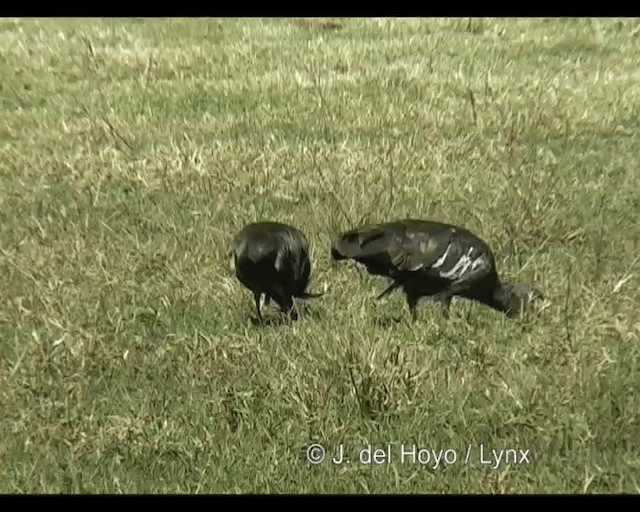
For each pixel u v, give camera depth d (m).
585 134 22.78
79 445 11.42
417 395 11.98
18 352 13.45
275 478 10.95
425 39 33.38
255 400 12.12
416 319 13.48
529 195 17.91
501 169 20.20
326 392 11.95
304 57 31.08
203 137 23.12
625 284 14.77
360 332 12.83
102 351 13.24
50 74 30.09
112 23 37.50
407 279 13.15
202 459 11.28
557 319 13.56
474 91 26.69
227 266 15.37
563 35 33.44
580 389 12.06
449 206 18.03
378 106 25.08
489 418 11.68
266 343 13.12
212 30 35.91
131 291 14.92
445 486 10.78
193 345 13.27
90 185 20.05
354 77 28.39
